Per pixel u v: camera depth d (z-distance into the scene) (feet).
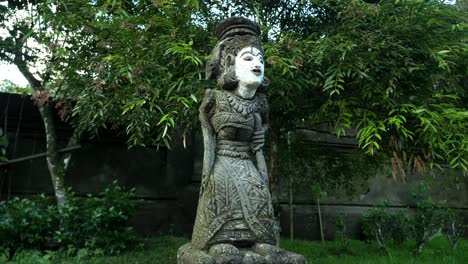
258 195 8.32
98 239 17.26
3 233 16.42
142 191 22.38
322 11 13.70
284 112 14.65
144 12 11.51
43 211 17.72
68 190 19.24
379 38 11.51
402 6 11.39
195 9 11.38
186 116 12.66
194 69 11.78
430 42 11.26
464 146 10.05
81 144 21.44
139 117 12.89
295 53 11.03
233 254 7.39
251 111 8.89
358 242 23.17
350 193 20.58
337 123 11.86
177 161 23.12
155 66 10.98
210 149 8.74
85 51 12.69
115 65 11.23
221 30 9.61
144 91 11.52
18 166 20.84
